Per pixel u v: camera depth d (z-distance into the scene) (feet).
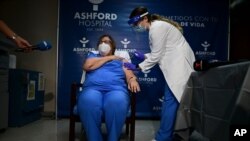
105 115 6.23
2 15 12.07
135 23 7.64
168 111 7.39
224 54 12.01
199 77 6.02
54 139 7.64
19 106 9.52
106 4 11.89
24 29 12.14
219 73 5.01
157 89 11.94
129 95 6.86
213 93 5.21
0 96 8.46
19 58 12.05
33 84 10.43
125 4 11.93
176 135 7.03
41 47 6.57
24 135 8.15
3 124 8.69
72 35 11.82
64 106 11.77
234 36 12.28
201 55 12.01
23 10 12.16
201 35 12.01
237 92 4.33
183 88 7.15
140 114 11.88
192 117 6.50
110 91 6.56
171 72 7.28
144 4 11.93
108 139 6.22
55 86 12.16
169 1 11.96
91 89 6.53
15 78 9.52
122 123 6.25
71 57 11.81
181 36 7.61
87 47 11.83
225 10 12.04
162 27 7.20
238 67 4.36
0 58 8.49
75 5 11.82
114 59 7.10
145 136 8.32
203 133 5.69
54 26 12.21
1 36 8.09
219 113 4.90
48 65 12.18
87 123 6.11
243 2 12.01
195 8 12.01
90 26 11.86
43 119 11.39
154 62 7.32
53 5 12.23
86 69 7.03
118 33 11.91
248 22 12.10
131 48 11.92
